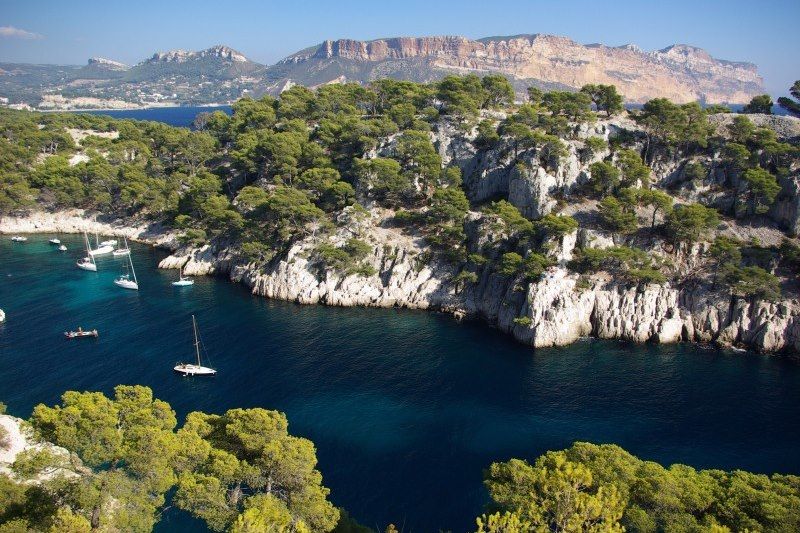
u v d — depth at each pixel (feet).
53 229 587.68
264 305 397.39
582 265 363.56
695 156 430.61
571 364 310.65
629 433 239.09
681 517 132.57
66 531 117.39
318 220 435.53
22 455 141.18
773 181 370.94
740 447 229.25
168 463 145.28
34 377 273.95
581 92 504.43
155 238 556.10
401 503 194.08
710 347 336.29
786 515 128.26
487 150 472.44
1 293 403.13
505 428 242.17
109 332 336.49
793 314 323.57
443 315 390.01
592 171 410.52
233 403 256.52
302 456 152.97
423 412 254.27
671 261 364.17
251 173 547.49
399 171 458.91
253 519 123.03
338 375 289.33
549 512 132.16
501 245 392.27
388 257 416.05
